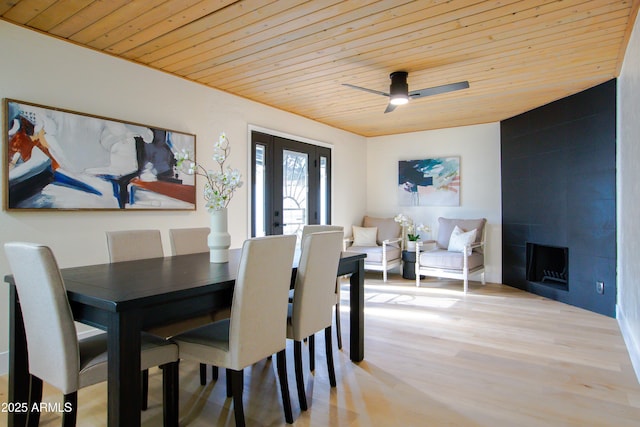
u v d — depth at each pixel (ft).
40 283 4.91
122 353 4.68
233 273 6.44
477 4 7.60
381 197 21.42
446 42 9.32
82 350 5.56
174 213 11.65
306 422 6.45
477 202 18.49
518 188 16.61
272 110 15.38
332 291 7.81
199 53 10.06
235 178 7.71
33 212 8.68
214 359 5.83
